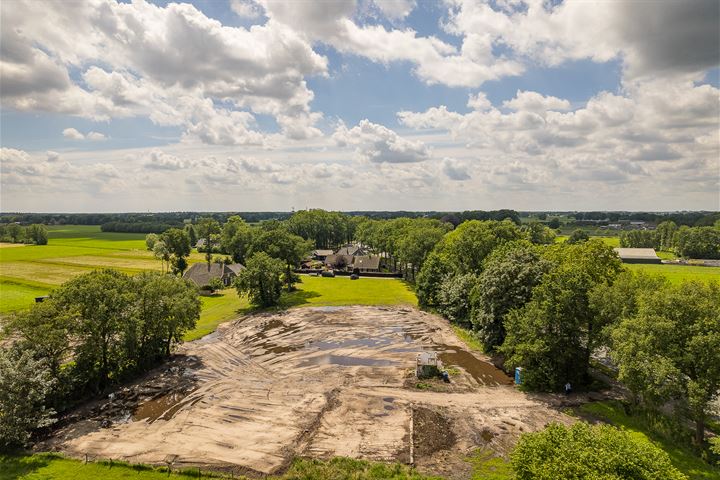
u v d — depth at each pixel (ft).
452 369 154.51
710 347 94.94
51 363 119.96
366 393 133.28
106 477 90.27
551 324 133.39
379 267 401.08
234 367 156.97
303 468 92.32
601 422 113.09
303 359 166.20
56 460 96.58
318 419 116.37
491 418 115.96
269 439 106.01
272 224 442.09
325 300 271.49
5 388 99.81
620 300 124.77
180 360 163.43
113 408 123.54
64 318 120.37
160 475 91.35
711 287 106.52
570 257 172.35
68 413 120.67
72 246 584.40
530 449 68.59
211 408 123.34
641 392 105.70
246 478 89.92
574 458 62.39
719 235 476.13
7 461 95.61
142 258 456.04
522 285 160.15
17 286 299.38
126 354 140.26
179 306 157.17
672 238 552.00
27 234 623.77
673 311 102.47
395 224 458.50
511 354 146.72
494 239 238.48
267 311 243.60
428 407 123.03
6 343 148.97
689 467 91.04
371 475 89.51
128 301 140.67
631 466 59.77
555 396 129.70
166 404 126.00
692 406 94.27
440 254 276.00
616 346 112.88
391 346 182.60
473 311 183.52
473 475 90.22
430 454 98.78
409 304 261.85
